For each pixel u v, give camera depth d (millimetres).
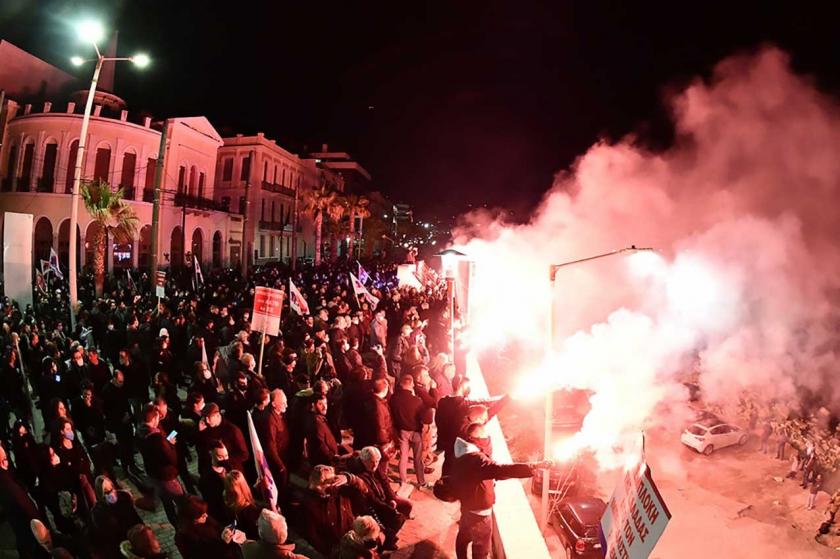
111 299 18453
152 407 5863
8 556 6012
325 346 9867
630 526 3377
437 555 5910
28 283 14398
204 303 19125
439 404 6484
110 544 4547
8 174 37156
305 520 5117
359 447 6906
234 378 8016
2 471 5105
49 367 8391
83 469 6152
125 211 22078
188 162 44062
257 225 53219
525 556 4953
